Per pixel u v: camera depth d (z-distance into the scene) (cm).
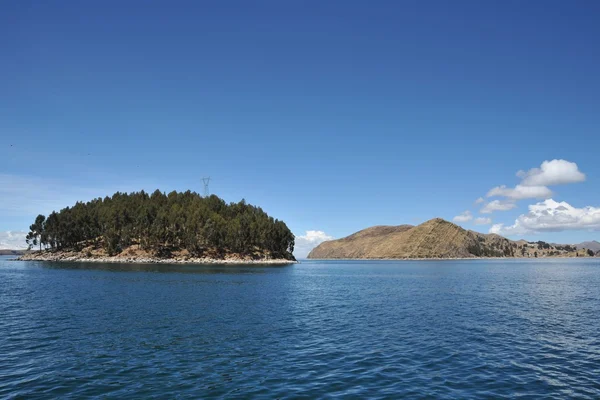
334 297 6209
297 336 3225
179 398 1827
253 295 6338
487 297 6209
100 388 1958
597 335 3291
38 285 7525
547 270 16438
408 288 7919
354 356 2597
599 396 1883
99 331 3344
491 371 2275
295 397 1845
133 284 8006
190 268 15262
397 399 1822
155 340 3034
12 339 3017
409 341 3044
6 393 1875
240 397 1844
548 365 2398
